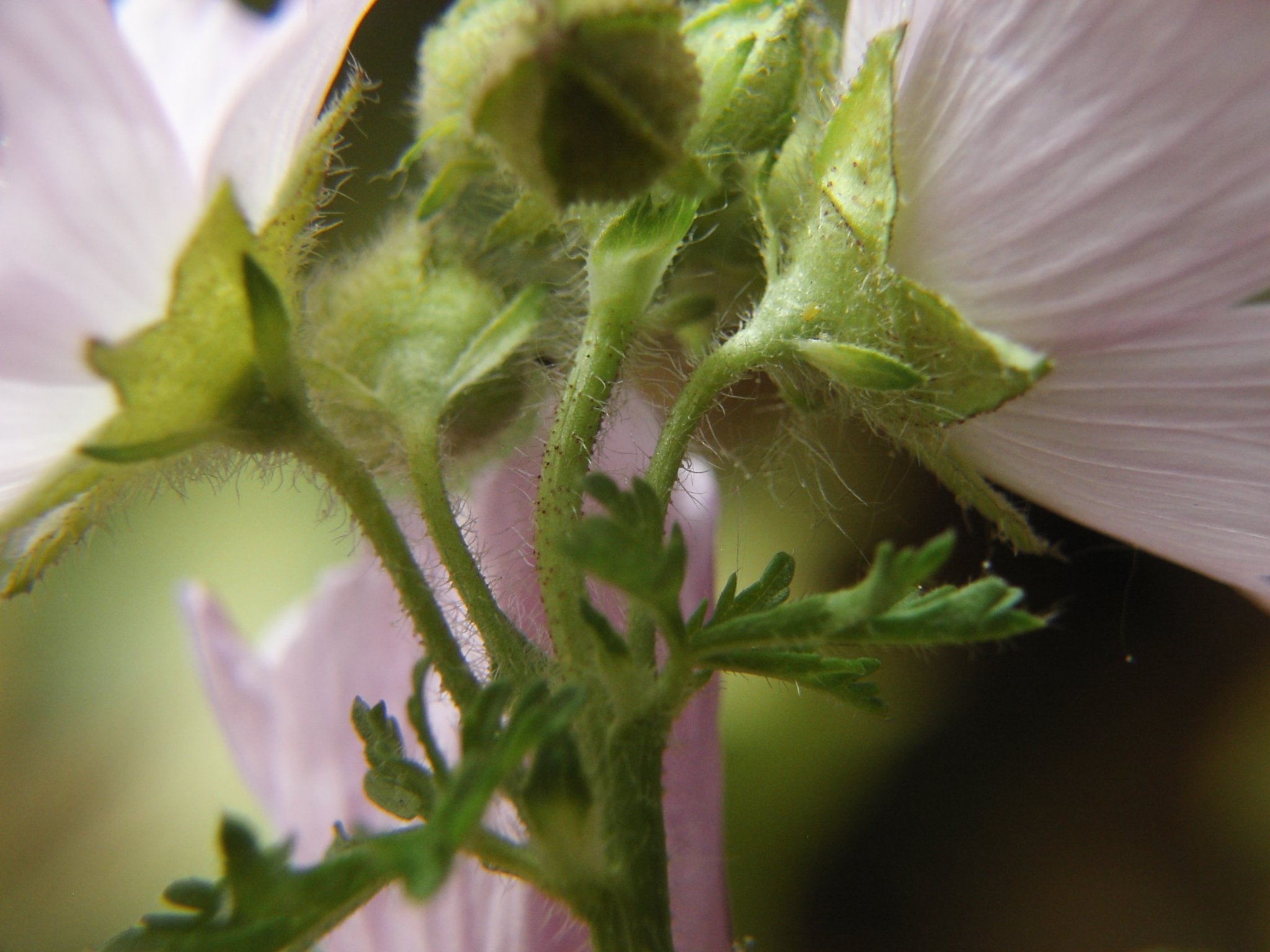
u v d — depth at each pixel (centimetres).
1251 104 7
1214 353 8
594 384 8
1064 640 17
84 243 7
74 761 18
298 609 10
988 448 8
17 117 7
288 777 10
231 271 7
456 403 8
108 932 17
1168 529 8
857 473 12
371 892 7
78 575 18
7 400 7
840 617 7
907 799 16
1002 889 16
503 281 8
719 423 10
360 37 14
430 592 8
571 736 7
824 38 8
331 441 8
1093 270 7
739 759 16
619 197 7
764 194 8
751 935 15
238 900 7
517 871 7
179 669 18
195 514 18
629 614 8
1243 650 16
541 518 8
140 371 7
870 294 8
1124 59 7
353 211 14
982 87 8
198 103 7
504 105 7
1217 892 16
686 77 7
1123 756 16
